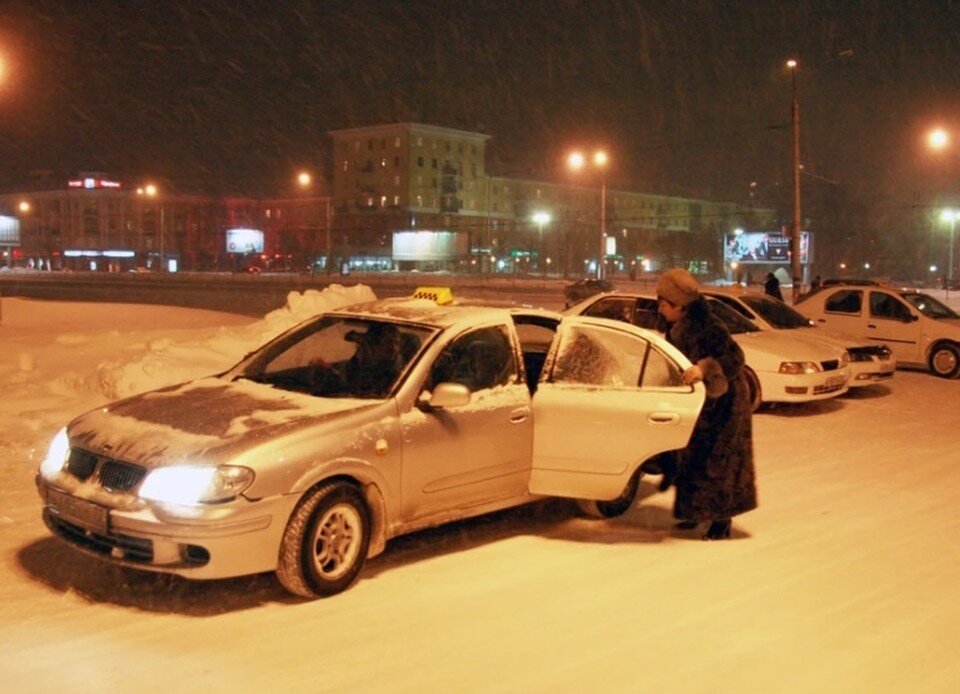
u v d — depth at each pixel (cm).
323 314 679
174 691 411
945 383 1611
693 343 635
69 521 516
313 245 11238
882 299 1759
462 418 593
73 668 432
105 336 1652
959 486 849
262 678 425
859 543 666
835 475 889
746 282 6969
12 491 729
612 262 10819
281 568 509
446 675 433
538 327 714
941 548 657
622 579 577
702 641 481
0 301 2292
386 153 10412
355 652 457
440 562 602
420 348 598
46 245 11888
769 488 833
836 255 9444
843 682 437
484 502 615
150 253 11662
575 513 730
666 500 775
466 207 10675
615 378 645
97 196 11438
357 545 543
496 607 523
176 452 498
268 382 627
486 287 5862
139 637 469
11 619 488
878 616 523
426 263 9919
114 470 507
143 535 484
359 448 536
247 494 490
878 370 1404
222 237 12300
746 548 649
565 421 632
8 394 1098
